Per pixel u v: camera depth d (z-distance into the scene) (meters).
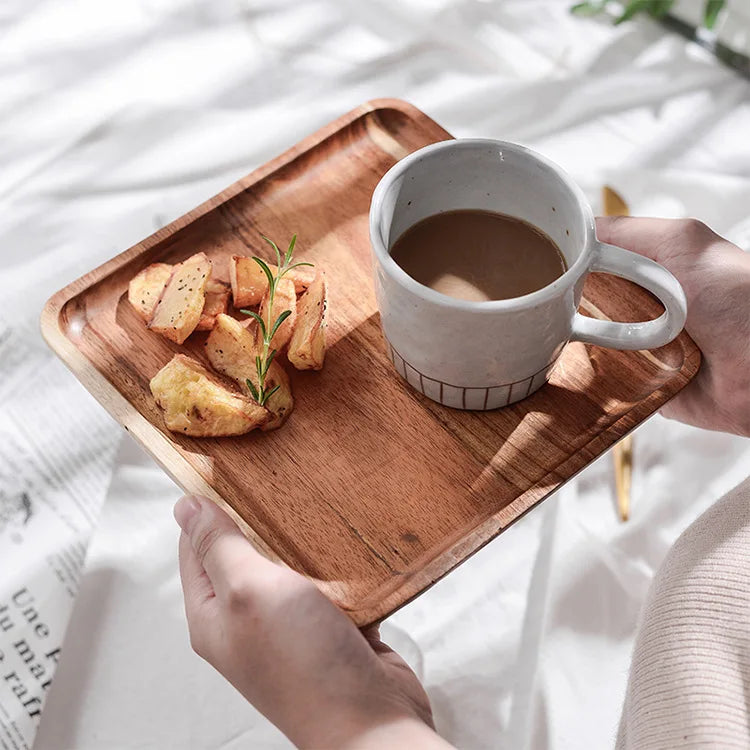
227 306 0.70
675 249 0.72
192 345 0.69
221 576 0.61
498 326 0.60
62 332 0.69
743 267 0.70
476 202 0.66
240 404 0.65
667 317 0.62
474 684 0.79
